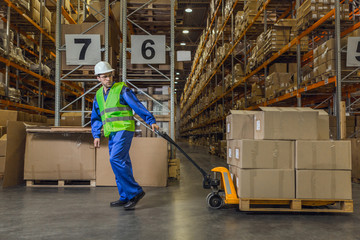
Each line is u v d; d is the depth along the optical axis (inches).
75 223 112.9
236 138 140.1
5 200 154.0
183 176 249.6
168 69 231.9
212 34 570.9
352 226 111.1
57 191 179.9
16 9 311.9
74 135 198.5
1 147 225.5
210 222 115.4
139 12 239.9
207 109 732.7
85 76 227.6
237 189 134.0
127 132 136.0
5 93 300.8
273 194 127.0
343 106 217.5
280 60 316.2
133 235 99.3
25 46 400.8
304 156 126.8
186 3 704.4
